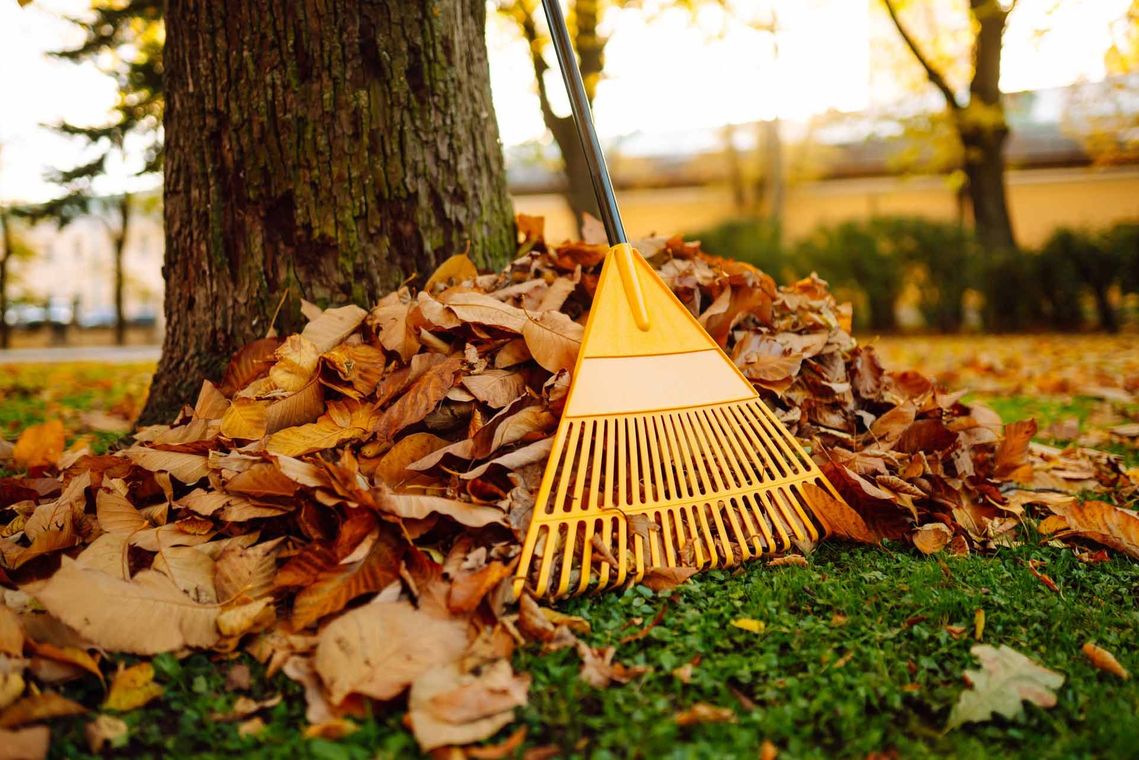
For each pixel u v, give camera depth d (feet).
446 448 6.27
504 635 4.88
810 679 4.83
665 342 6.91
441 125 9.04
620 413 6.42
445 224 9.10
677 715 4.47
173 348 9.16
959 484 7.63
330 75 8.49
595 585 5.77
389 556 5.35
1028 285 35.91
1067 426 11.48
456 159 9.17
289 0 8.40
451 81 9.11
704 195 69.56
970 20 38.19
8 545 6.17
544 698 4.54
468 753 4.09
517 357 7.06
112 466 6.80
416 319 7.09
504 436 6.39
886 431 8.10
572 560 5.89
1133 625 5.67
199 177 8.76
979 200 41.73
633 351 6.74
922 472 7.52
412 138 8.84
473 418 6.55
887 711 4.66
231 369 7.70
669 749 4.17
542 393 6.78
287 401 6.79
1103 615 5.76
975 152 40.55
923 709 4.72
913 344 31.68
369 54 8.62
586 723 4.39
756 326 8.54
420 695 4.32
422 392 6.60
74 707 4.40
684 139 76.69
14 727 4.24
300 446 6.49
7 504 7.28
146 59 15.25
